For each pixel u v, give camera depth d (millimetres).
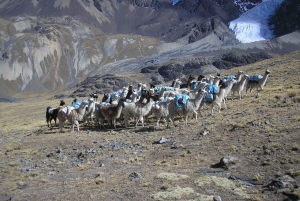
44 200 11961
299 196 9555
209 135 17297
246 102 25203
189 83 31766
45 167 16906
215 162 13469
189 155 14930
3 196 12953
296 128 15117
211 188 11109
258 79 27969
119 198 11227
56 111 28859
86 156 17875
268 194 10234
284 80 37781
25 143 22234
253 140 14984
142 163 14977
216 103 22297
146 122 24453
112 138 20641
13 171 16422
